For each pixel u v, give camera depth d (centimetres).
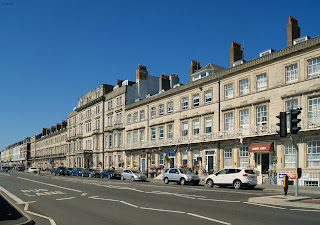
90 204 1591
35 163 12675
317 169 2594
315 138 2636
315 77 2702
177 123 4328
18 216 1220
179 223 1064
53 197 1941
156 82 6206
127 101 5738
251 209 1346
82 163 6975
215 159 3631
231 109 3503
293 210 1309
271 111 3061
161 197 1844
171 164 4403
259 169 3111
